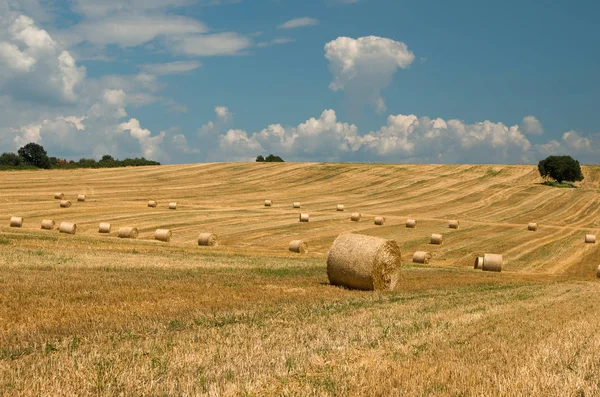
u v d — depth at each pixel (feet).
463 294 57.88
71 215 150.61
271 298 48.75
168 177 269.64
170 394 21.26
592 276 109.91
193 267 73.36
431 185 264.52
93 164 339.98
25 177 240.32
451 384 23.34
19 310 37.86
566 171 276.41
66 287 48.47
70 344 28.58
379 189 256.52
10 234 94.73
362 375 24.21
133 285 52.24
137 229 127.13
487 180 277.23
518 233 163.53
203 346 29.01
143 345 28.76
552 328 37.24
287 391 21.97
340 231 152.25
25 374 23.13
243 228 149.07
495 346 30.81
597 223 188.96
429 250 135.13
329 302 47.39
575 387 23.48
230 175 283.18
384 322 37.76
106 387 21.84
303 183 266.98
